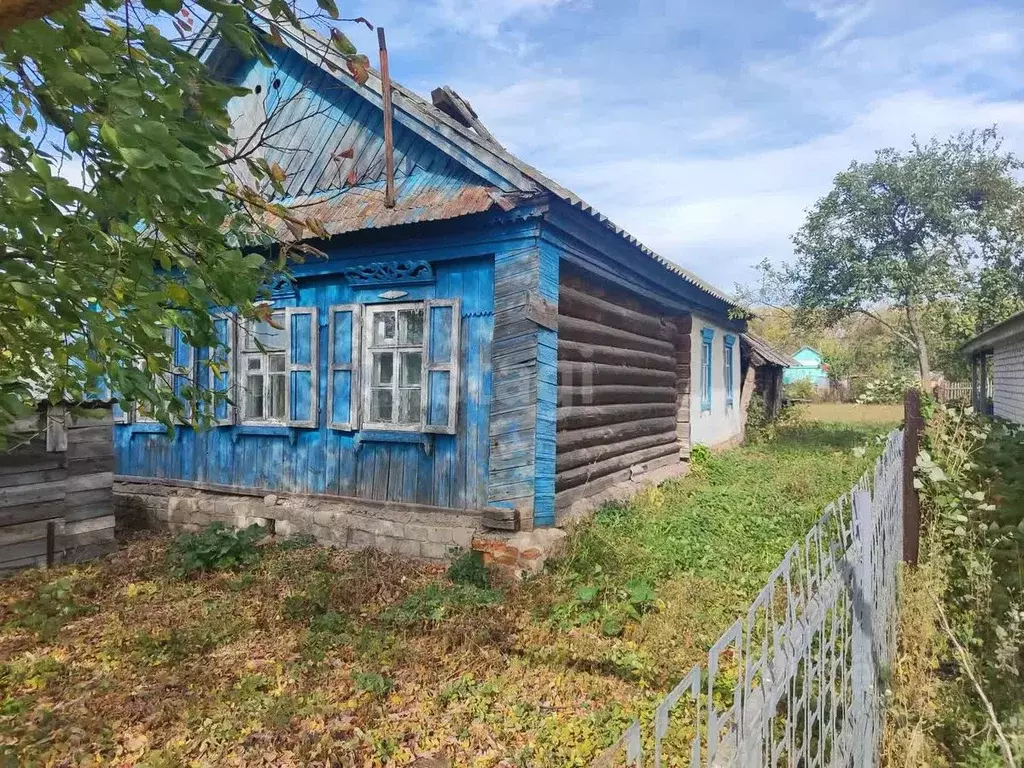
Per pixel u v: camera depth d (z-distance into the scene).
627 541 6.43
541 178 6.00
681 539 6.56
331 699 3.88
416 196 6.66
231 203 3.29
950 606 4.50
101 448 6.93
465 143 6.19
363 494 7.09
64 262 2.32
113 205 2.32
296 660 4.39
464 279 6.56
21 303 2.21
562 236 6.47
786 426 18.83
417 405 6.83
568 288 7.16
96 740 3.49
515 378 6.11
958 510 5.18
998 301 16.97
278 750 3.41
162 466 8.61
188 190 2.28
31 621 4.95
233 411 7.90
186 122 2.55
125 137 2.04
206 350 8.02
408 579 5.84
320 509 7.10
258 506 7.43
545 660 4.30
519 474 6.08
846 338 44.06
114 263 2.44
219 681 4.10
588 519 6.89
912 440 5.03
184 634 4.68
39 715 3.71
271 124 7.95
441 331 6.61
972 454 6.37
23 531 6.21
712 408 13.52
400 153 6.95
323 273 7.27
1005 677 3.54
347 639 4.61
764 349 19.14
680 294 10.77
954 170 16.86
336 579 5.73
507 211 5.98
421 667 4.25
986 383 20.64
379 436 6.93
